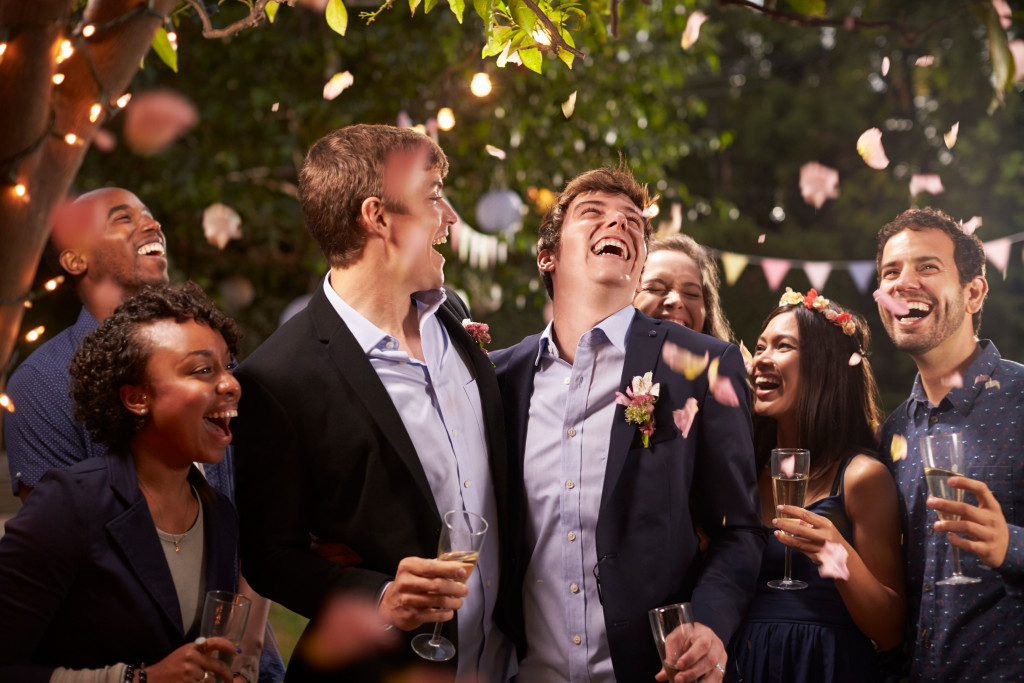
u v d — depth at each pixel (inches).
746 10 607.5
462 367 96.1
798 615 97.0
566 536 91.0
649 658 87.5
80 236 110.6
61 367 105.7
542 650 91.7
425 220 90.0
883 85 565.9
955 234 100.7
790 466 94.8
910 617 98.0
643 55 300.0
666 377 93.0
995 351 100.1
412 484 86.4
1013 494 94.9
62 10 72.0
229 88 299.4
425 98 285.3
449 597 76.7
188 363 80.0
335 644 82.2
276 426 86.5
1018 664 90.1
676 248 124.7
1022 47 77.9
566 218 98.8
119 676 73.7
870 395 111.8
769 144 629.6
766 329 112.1
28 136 71.9
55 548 76.7
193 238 324.8
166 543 82.4
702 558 93.7
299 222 313.4
